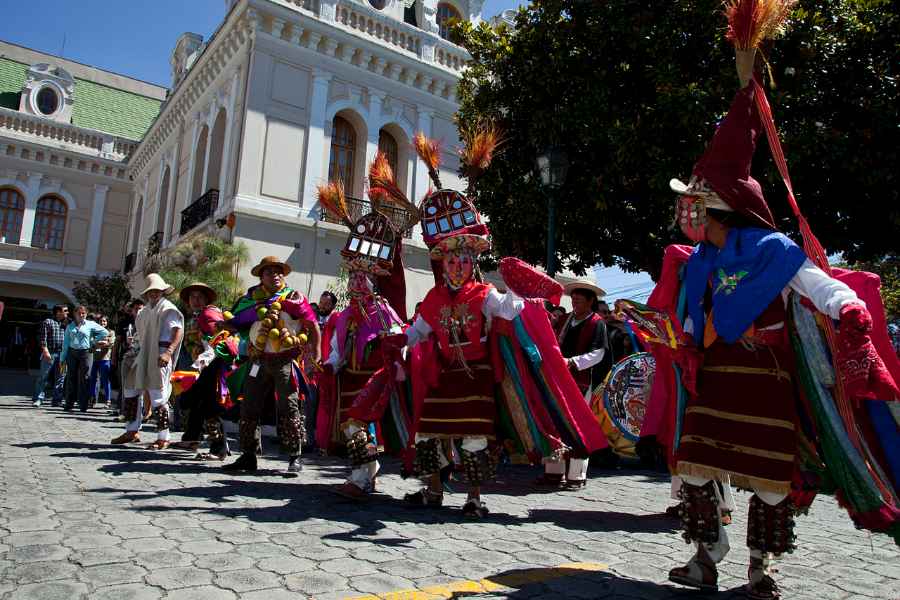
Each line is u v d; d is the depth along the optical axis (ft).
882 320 8.16
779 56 29.43
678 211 9.04
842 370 7.16
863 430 8.06
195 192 62.69
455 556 9.91
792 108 29.50
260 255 48.91
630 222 35.76
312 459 21.18
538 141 35.04
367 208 54.70
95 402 38.29
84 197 90.17
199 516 11.55
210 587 7.79
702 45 31.63
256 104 50.11
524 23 37.22
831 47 28.89
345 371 15.12
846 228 33.04
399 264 15.58
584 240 36.40
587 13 33.96
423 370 13.48
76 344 34.53
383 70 57.77
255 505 12.84
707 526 8.32
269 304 16.89
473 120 38.32
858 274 8.44
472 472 12.70
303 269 50.67
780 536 7.90
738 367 8.04
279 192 50.44
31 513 11.05
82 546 9.23
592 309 19.51
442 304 13.12
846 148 28.43
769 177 28.17
